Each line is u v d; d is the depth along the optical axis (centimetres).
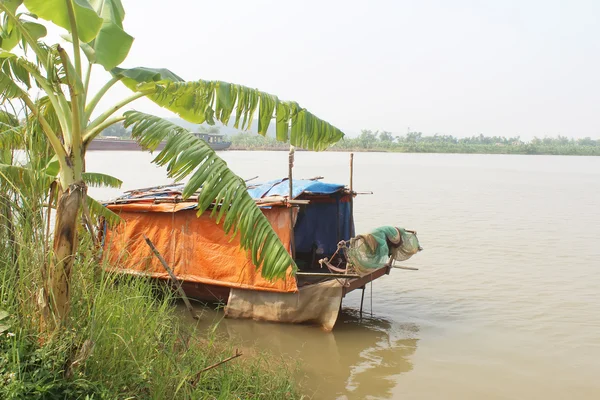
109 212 933
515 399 823
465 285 1416
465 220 2425
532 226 2286
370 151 14212
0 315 543
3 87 589
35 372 515
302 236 1355
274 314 1088
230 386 680
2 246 616
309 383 853
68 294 562
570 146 15325
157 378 588
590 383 878
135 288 729
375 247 1078
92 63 600
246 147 12619
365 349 1001
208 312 1145
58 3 525
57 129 728
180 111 689
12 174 640
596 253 1767
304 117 661
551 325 1132
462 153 15012
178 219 1168
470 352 995
